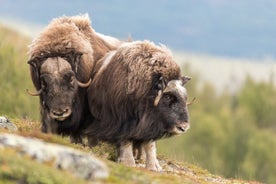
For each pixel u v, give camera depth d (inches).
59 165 1000.2
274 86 7691.9
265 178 6200.8
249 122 6865.2
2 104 2962.6
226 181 1620.3
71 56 1523.1
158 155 1796.3
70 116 1535.4
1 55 3161.9
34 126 1689.2
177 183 1171.9
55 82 1466.5
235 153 6540.4
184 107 1473.9
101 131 1535.4
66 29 1571.1
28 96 3070.9
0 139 1016.2
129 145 1519.4
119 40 1822.1
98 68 1582.2
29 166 944.9
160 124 1477.6
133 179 1099.3
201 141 6565.0
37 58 1513.3
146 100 1472.7
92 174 1016.9
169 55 1498.5
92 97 1547.7
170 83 1472.7
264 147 6378.0
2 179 911.7
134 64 1473.9
